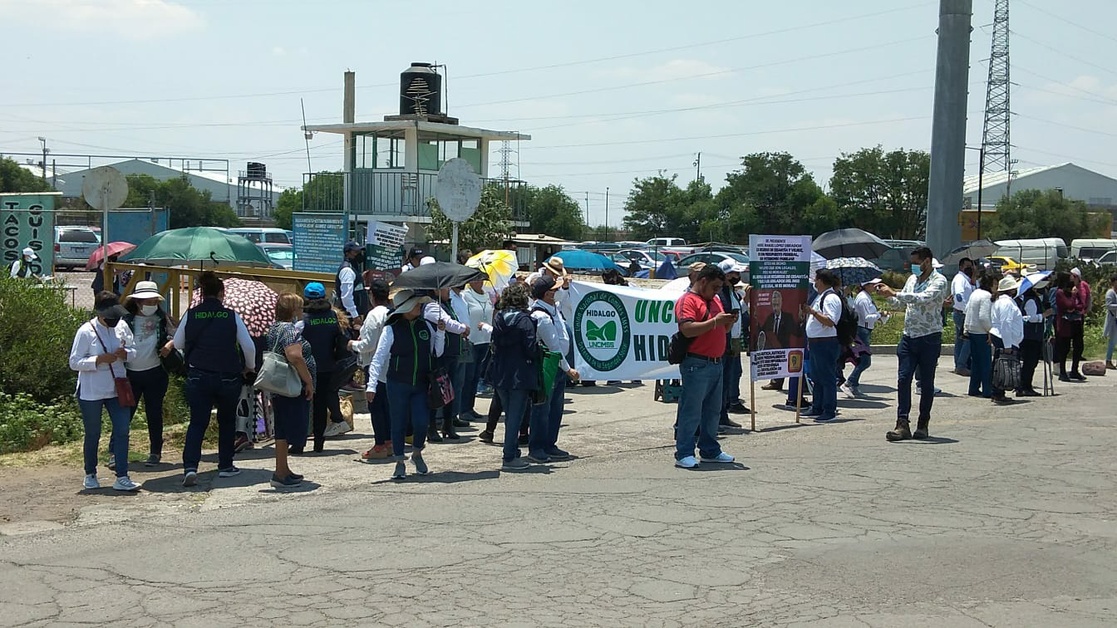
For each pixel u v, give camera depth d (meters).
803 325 13.61
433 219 34.44
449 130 36.09
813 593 6.50
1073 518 8.55
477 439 12.37
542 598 6.39
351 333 14.20
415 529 8.11
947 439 12.40
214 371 9.74
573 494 9.38
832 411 13.98
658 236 99.81
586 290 13.93
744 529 8.11
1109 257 58.31
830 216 86.44
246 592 6.52
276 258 40.97
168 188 78.44
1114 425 13.48
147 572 6.97
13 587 6.65
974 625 5.93
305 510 8.80
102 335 9.45
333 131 36.72
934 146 28.31
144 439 12.08
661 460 11.13
